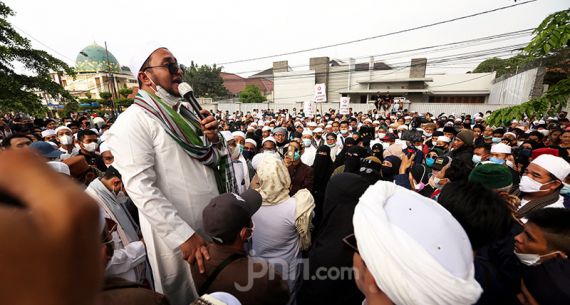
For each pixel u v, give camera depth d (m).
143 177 1.51
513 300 1.42
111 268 1.82
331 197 1.64
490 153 4.09
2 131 9.08
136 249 2.04
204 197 1.80
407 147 5.54
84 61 44.09
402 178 3.20
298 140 5.99
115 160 1.55
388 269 0.82
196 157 1.73
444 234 0.85
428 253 0.80
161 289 1.82
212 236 1.42
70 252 0.27
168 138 1.63
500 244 1.61
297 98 34.94
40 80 13.61
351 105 26.89
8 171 0.28
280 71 36.34
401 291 0.80
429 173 4.37
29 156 0.30
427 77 30.67
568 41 2.15
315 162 4.77
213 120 1.77
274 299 1.37
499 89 24.11
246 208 1.51
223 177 1.97
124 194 2.46
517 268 1.49
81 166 2.75
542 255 1.43
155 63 1.64
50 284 0.26
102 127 8.77
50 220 0.26
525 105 2.40
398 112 19.86
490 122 2.66
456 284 0.77
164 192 1.67
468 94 29.81
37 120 9.05
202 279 1.42
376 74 31.77
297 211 2.24
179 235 1.51
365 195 1.00
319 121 13.53
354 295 1.48
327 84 34.03
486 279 1.41
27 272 0.24
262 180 2.30
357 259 1.04
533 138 5.60
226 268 1.38
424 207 0.93
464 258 0.85
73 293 0.28
